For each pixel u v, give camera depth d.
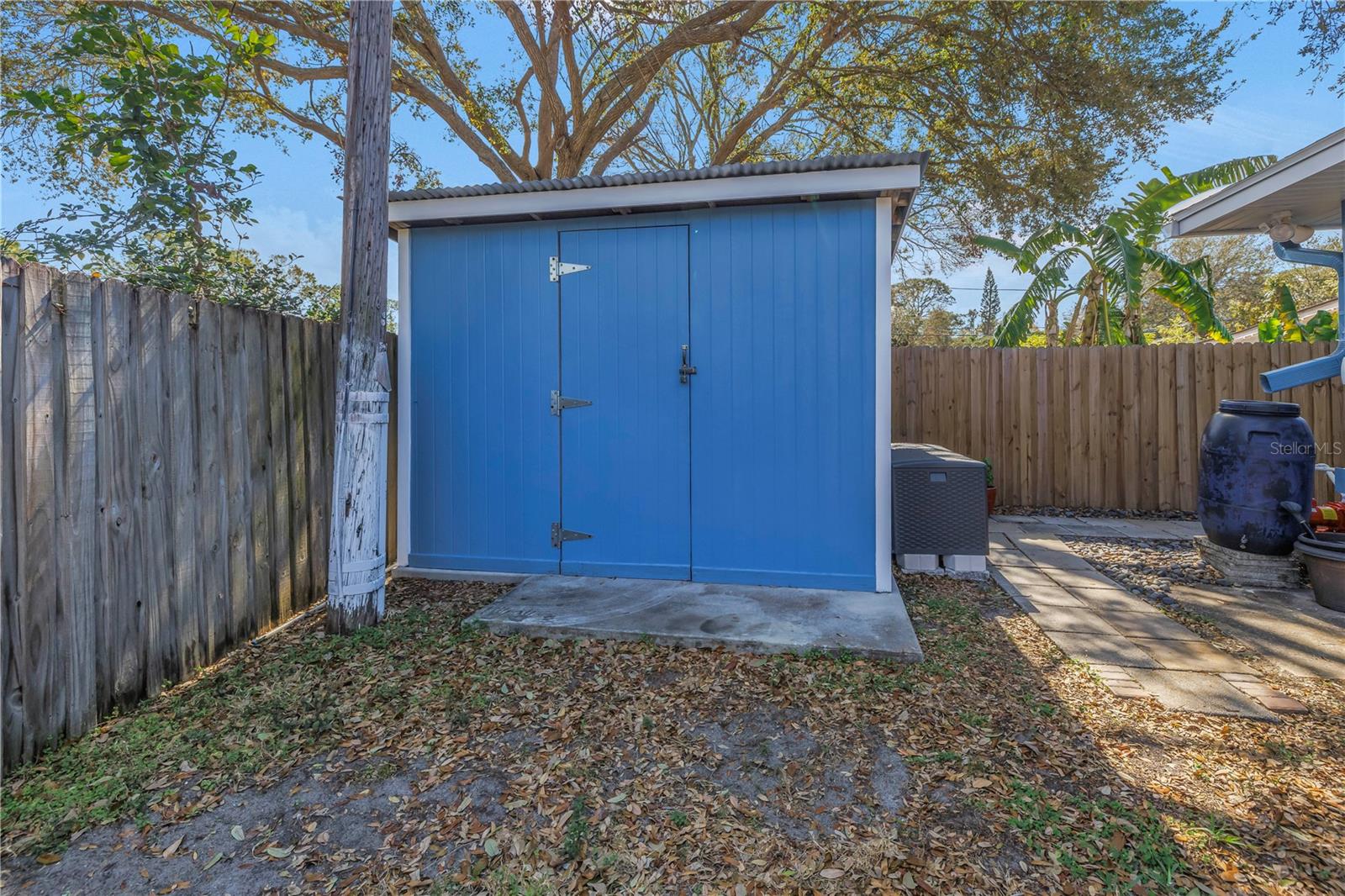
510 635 3.46
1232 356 6.89
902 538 4.78
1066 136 7.77
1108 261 7.36
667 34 8.12
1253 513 4.43
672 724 2.53
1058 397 7.27
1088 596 4.23
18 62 6.03
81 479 2.42
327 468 4.14
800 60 9.29
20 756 2.18
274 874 1.75
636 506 4.35
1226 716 2.62
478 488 4.57
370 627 3.51
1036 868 1.74
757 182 3.91
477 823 1.95
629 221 4.30
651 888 1.68
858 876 1.72
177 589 2.89
